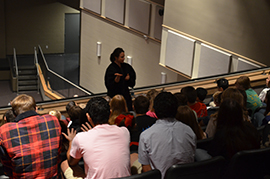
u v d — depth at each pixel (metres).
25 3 19.44
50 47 20.77
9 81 18.84
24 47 20.20
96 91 15.38
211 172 2.21
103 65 14.66
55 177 2.38
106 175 2.17
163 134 2.30
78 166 2.53
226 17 8.12
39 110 4.59
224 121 2.49
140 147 2.32
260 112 3.74
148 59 12.25
